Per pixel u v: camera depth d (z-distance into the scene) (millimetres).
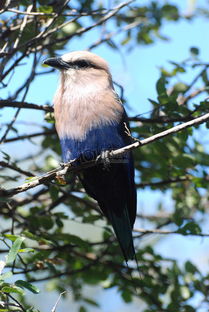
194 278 11133
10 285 7637
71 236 10578
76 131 10539
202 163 11852
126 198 11070
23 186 8781
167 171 11883
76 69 11172
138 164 12828
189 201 12391
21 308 7664
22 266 10719
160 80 11125
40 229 11023
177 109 10961
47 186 11500
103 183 10867
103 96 10750
